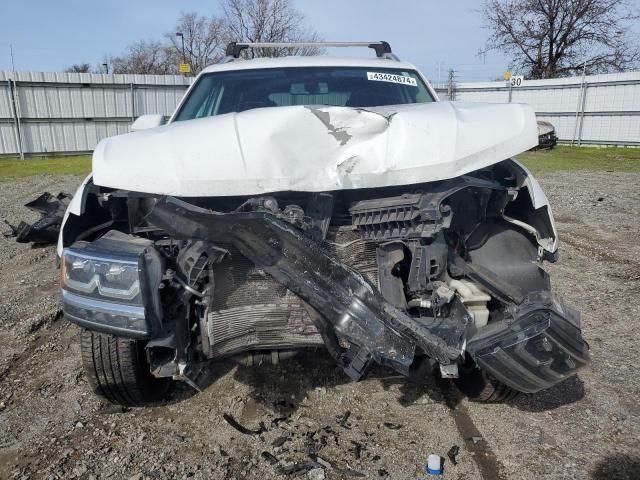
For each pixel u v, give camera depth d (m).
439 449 2.71
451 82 24.88
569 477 2.50
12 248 6.77
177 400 3.17
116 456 2.68
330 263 2.44
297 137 2.47
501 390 2.91
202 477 2.51
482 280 2.61
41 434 2.87
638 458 2.63
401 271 2.66
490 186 2.59
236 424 2.92
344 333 2.39
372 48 4.92
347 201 2.63
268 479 2.50
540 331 2.27
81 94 19.80
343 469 2.55
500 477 2.51
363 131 2.51
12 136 19.02
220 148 2.44
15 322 4.36
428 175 2.46
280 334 2.65
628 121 21.19
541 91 23.55
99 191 2.75
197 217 2.30
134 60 50.66
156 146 2.49
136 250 2.35
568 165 16.12
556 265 5.86
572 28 31.39
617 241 6.93
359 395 3.19
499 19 33.31
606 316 4.43
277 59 4.27
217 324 2.56
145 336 2.28
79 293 2.32
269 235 2.35
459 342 2.42
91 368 2.72
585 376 3.45
